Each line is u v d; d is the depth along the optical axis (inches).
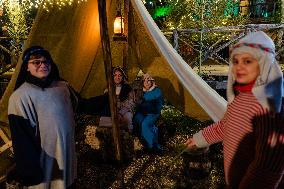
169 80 213.8
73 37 174.7
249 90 67.4
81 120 219.6
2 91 325.7
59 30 169.6
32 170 97.6
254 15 481.4
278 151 60.6
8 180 121.4
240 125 68.0
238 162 70.2
